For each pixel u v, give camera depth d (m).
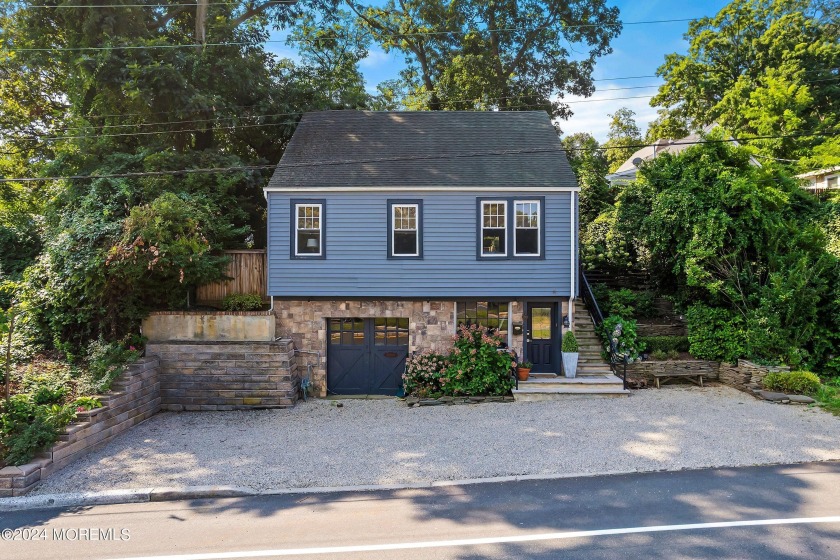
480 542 5.80
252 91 18.36
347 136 15.52
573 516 6.44
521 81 27.73
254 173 17.38
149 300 13.37
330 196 13.56
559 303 13.74
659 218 14.36
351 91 22.69
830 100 28.20
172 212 12.24
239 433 10.48
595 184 21.69
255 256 14.42
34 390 9.88
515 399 12.41
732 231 13.61
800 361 12.61
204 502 7.31
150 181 13.98
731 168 14.17
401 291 13.57
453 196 13.53
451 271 13.58
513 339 13.88
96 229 12.16
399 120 16.30
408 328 13.93
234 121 17.41
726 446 8.80
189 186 14.80
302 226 13.66
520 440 9.49
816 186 22.70
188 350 12.66
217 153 16.59
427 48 27.84
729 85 31.14
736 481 7.39
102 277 11.77
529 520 6.36
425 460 8.63
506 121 16.22
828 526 5.96
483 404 12.21
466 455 8.81
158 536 6.19
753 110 25.58
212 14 19.25
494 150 14.75
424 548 5.69
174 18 20.30
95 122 16.47
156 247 11.83
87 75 15.12
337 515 6.68
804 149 24.00
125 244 11.66
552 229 13.53
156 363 12.40
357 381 13.99
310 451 9.25
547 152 14.61
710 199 13.75
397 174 13.82
